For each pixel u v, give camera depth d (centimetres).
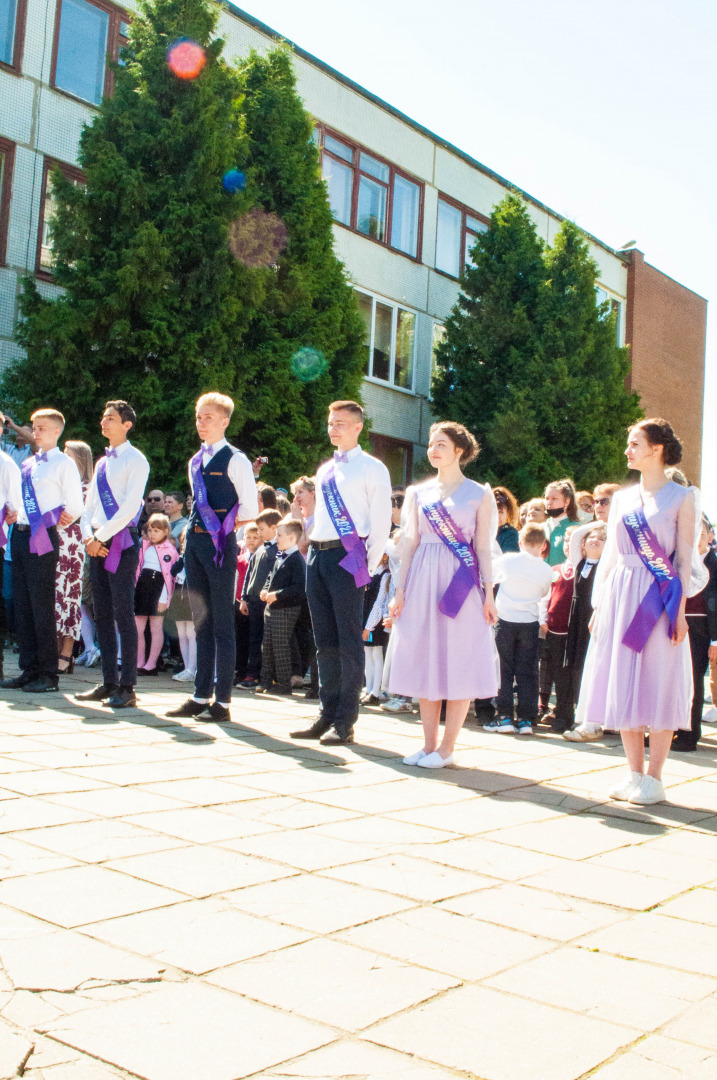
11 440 1192
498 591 696
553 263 2006
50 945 244
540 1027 214
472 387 1962
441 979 237
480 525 521
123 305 1245
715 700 865
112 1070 188
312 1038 204
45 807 370
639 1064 200
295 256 1540
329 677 579
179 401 1263
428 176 2130
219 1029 206
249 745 531
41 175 1442
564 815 416
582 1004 227
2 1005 211
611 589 467
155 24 1364
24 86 1419
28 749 478
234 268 1346
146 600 888
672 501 456
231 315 1337
